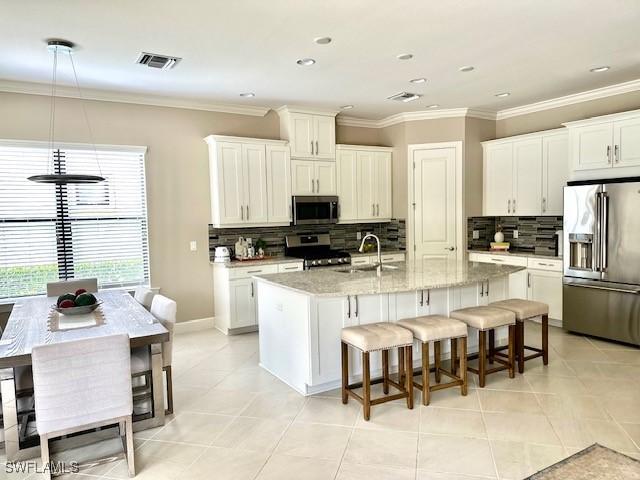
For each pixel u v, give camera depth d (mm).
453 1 2820
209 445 2748
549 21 3158
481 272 3975
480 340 3525
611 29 3318
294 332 3547
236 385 3699
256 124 5770
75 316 3219
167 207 5250
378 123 6684
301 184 5785
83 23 3031
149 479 2418
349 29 3227
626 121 4441
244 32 3238
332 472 2422
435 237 6191
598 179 4703
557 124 5539
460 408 3160
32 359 2262
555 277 5137
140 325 2932
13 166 4469
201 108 5391
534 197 5578
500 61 4016
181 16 2951
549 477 2209
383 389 3488
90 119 4781
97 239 4898
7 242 4469
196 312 5480
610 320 4512
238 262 5312
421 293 3783
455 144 6012
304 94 5066
